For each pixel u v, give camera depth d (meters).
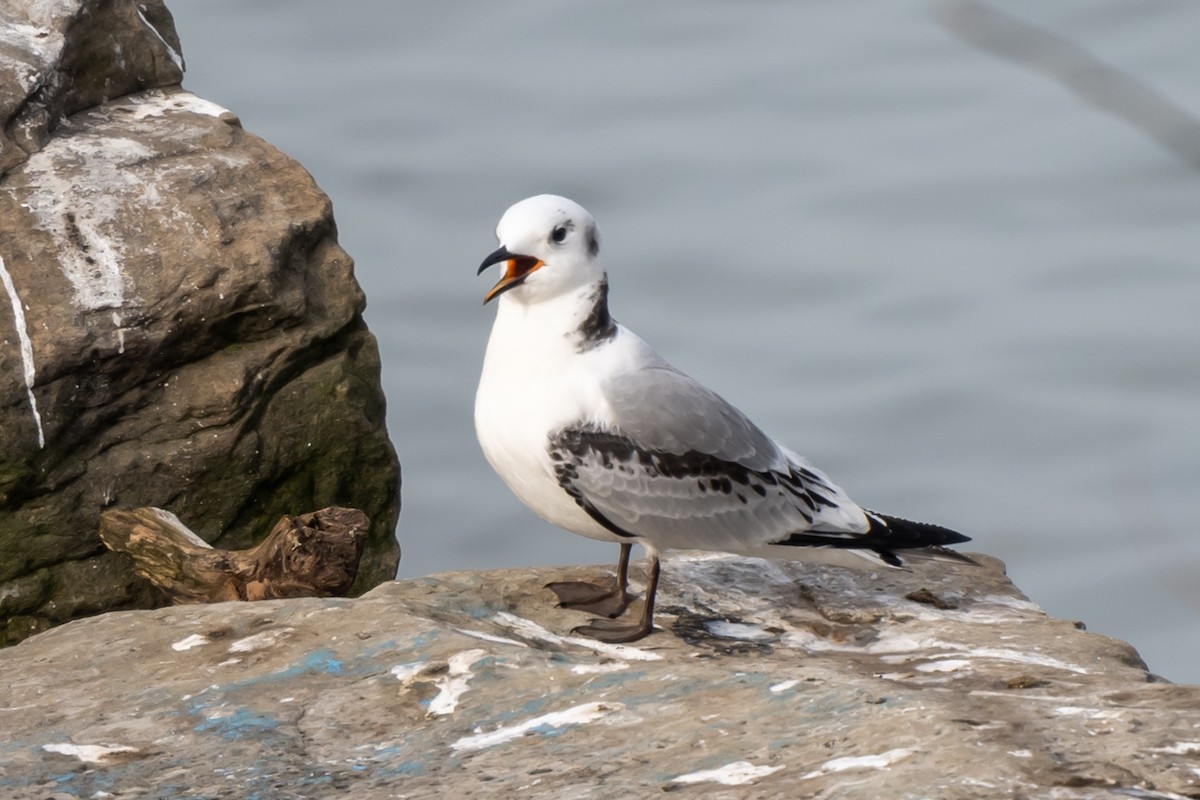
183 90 18.06
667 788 8.23
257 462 15.56
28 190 15.59
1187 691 9.61
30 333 14.52
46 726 9.62
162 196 15.80
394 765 8.93
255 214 15.91
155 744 9.34
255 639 10.78
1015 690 10.20
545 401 12.27
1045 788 7.65
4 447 14.41
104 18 17.62
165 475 15.16
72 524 14.86
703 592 13.02
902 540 12.59
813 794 7.85
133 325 14.81
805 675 9.69
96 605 15.06
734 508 12.43
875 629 12.25
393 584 12.49
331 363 15.96
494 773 8.69
